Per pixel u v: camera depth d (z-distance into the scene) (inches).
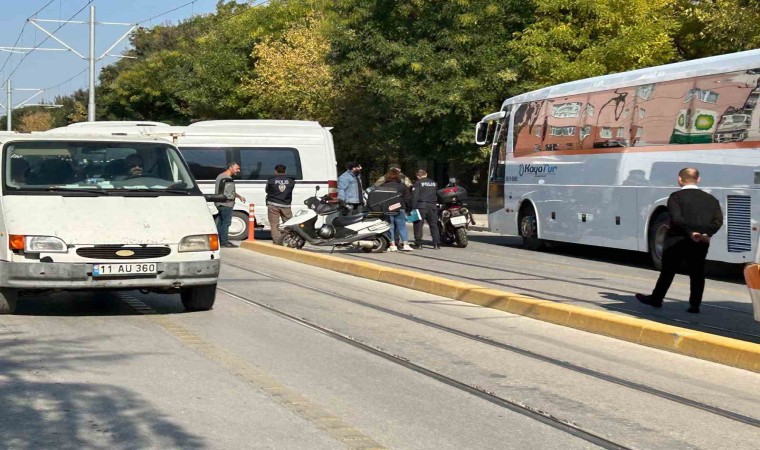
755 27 1019.3
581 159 825.5
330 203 878.4
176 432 251.1
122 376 316.8
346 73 1535.4
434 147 1477.6
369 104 1640.0
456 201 944.3
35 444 237.1
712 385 331.6
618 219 768.9
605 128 792.3
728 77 649.0
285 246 878.4
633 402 303.1
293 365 344.2
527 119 925.2
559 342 406.9
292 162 1006.4
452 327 440.5
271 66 1945.1
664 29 1243.8
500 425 270.1
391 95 1418.6
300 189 1005.2
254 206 998.4
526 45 1285.7
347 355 367.6
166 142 482.3
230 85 2187.5
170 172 469.1
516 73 1353.3
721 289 624.1
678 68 705.0
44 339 382.3
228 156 997.8
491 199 995.9
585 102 825.5
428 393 307.4
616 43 1198.3
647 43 1200.2
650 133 731.4
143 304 488.1
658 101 723.4
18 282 408.8
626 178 758.5
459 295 536.4
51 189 441.1
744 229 625.0
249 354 361.4
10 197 430.0
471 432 261.4
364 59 1483.8
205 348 370.0
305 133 1011.9
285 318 455.2
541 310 464.8
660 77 724.0
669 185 703.1
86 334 395.5
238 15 2255.2
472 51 1393.9
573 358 372.5
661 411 292.4
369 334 415.5
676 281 664.4
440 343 398.9
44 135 471.2
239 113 2169.0
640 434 265.0
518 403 296.4
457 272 695.1
